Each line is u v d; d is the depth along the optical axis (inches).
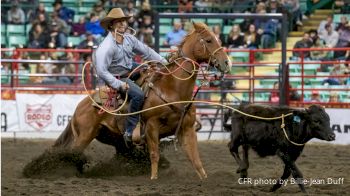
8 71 1519.4
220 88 1353.3
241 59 1604.3
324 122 690.2
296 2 1772.9
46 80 1505.9
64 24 1718.8
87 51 1311.5
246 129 754.8
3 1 1876.2
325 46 1592.0
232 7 1759.4
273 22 1624.0
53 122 1330.0
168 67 775.1
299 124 700.7
